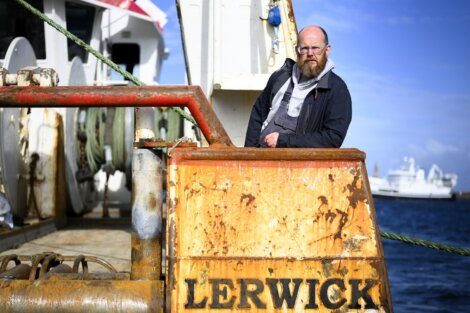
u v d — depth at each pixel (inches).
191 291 110.5
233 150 115.6
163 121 357.4
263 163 115.7
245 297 110.7
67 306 115.9
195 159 115.4
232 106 238.5
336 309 110.6
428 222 3011.8
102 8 413.7
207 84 247.8
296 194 114.7
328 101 133.6
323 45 134.0
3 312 115.6
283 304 110.8
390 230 2372.0
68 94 121.2
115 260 230.2
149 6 446.3
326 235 113.2
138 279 125.0
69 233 319.6
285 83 141.3
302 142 129.2
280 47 239.1
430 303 624.4
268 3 236.7
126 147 338.6
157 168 127.7
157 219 127.3
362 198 114.5
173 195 113.9
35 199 320.5
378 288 111.1
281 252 112.3
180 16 259.6
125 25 494.0
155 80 502.6
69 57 408.2
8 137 282.5
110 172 350.6
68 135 350.0
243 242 112.5
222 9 240.7
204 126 124.0
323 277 111.4
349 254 112.3
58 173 331.9
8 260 146.3
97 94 121.9
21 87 122.0
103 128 347.9
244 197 114.2
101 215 382.0
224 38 240.1
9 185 283.4
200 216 113.3
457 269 933.2
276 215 113.7
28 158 316.8
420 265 990.4
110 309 116.0
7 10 368.2
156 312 116.4
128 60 508.1
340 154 115.9
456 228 2493.8
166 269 112.7
